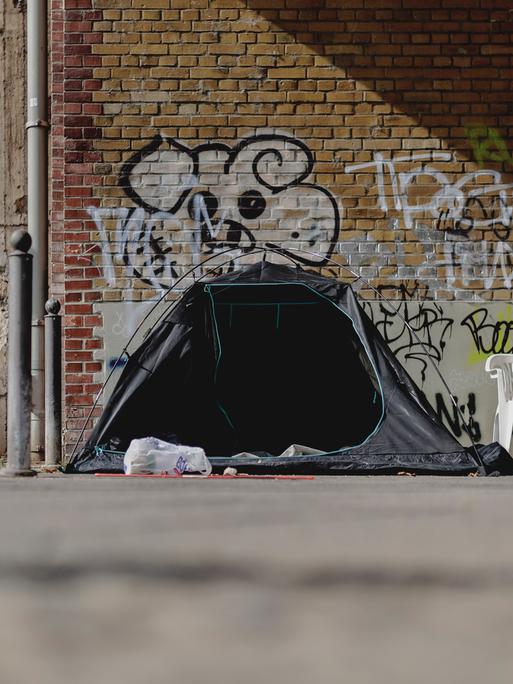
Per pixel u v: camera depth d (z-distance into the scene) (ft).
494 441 33.55
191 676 4.20
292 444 32.60
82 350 35.14
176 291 35.29
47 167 37.83
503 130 36.11
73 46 35.68
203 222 35.60
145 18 35.83
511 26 36.22
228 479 26.94
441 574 7.16
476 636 4.96
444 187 35.96
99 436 30.71
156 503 15.31
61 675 4.19
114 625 5.08
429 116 36.01
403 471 29.63
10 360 25.85
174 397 31.81
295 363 33.60
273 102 35.88
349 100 35.96
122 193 35.53
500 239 35.91
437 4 36.14
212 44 35.86
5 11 38.96
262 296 33.68
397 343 35.45
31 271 25.85
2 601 5.85
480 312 35.73
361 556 8.28
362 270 35.68
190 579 6.80
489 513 13.47
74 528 10.93
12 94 38.88
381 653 4.56
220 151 35.73
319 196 35.76
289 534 10.19
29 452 26.27
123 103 35.65
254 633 4.91
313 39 36.01
